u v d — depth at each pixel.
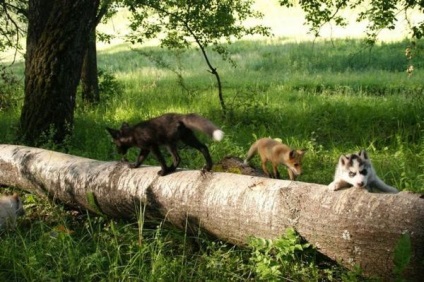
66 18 9.96
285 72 23.86
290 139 10.25
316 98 15.27
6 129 11.25
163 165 6.12
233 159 7.45
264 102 13.87
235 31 14.19
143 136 6.14
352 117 11.68
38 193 7.45
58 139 10.13
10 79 16.28
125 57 31.77
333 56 26.56
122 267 5.41
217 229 5.66
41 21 10.31
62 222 6.76
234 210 5.44
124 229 6.30
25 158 7.50
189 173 6.01
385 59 24.73
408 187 6.71
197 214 5.73
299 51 28.92
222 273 5.24
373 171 5.20
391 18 10.63
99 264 5.40
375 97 15.29
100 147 9.42
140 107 14.22
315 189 5.06
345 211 4.71
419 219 4.35
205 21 13.55
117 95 16.16
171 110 13.64
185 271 5.24
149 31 14.62
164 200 5.96
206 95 16.03
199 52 30.52
